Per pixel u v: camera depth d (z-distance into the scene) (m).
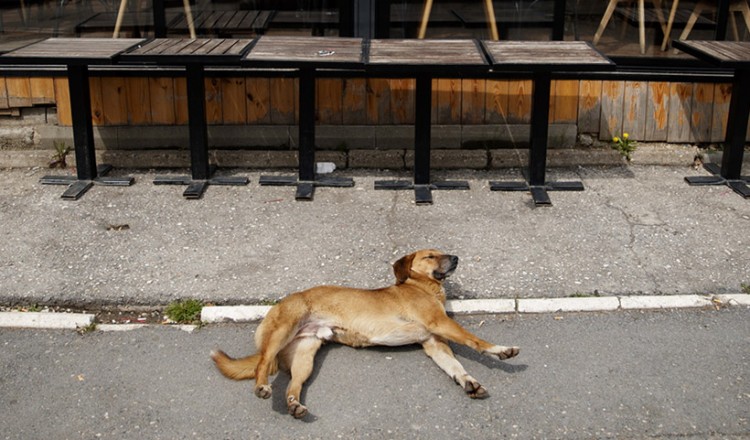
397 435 3.72
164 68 6.67
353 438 3.70
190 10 6.81
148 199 6.05
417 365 4.24
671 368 4.21
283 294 4.84
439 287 4.45
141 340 4.48
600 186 6.34
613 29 6.85
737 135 6.24
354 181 6.39
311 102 6.05
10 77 6.62
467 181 6.41
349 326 4.21
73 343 4.45
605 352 4.35
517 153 6.68
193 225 5.66
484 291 4.88
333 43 5.99
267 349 3.93
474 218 5.79
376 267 5.14
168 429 3.78
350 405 3.92
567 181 6.37
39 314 4.64
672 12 6.84
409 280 4.44
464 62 5.43
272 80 6.60
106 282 4.95
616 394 4.00
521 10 6.84
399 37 6.88
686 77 6.75
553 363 4.25
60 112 6.66
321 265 5.16
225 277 5.01
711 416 3.84
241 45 5.87
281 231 5.59
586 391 4.02
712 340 4.45
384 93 6.65
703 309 4.75
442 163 6.66
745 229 5.62
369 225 5.68
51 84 6.62
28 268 5.08
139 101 6.62
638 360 4.28
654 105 6.81
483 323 4.62
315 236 5.52
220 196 6.10
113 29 6.84
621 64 6.90
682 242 5.45
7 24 6.82
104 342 4.46
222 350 4.37
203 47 5.80
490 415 3.85
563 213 5.87
